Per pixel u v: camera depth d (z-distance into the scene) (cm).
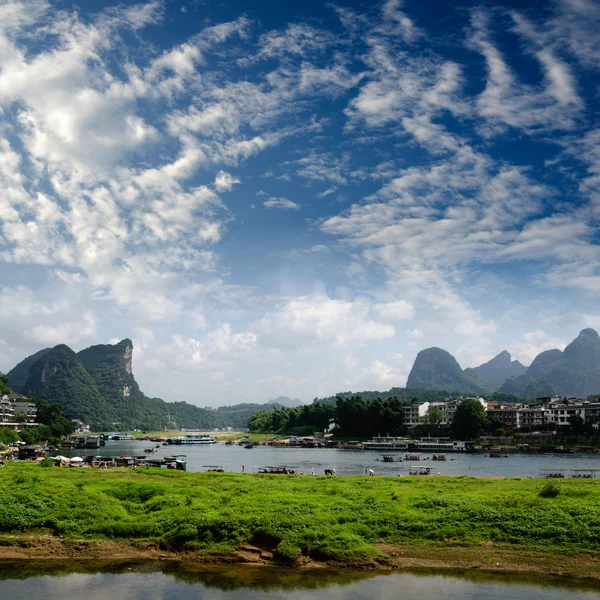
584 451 17012
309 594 3161
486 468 11656
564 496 4772
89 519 4197
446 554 3725
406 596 3131
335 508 4356
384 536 3972
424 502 4494
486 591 3203
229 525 3931
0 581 3372
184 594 3169
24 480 5403
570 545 3719
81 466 8988
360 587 3259
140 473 6738
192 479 6181
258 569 3559
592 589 3228
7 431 16650
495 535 3891
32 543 3925
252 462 13362
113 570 3553
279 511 4184
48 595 3161
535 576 3431
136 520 4200
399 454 16625
